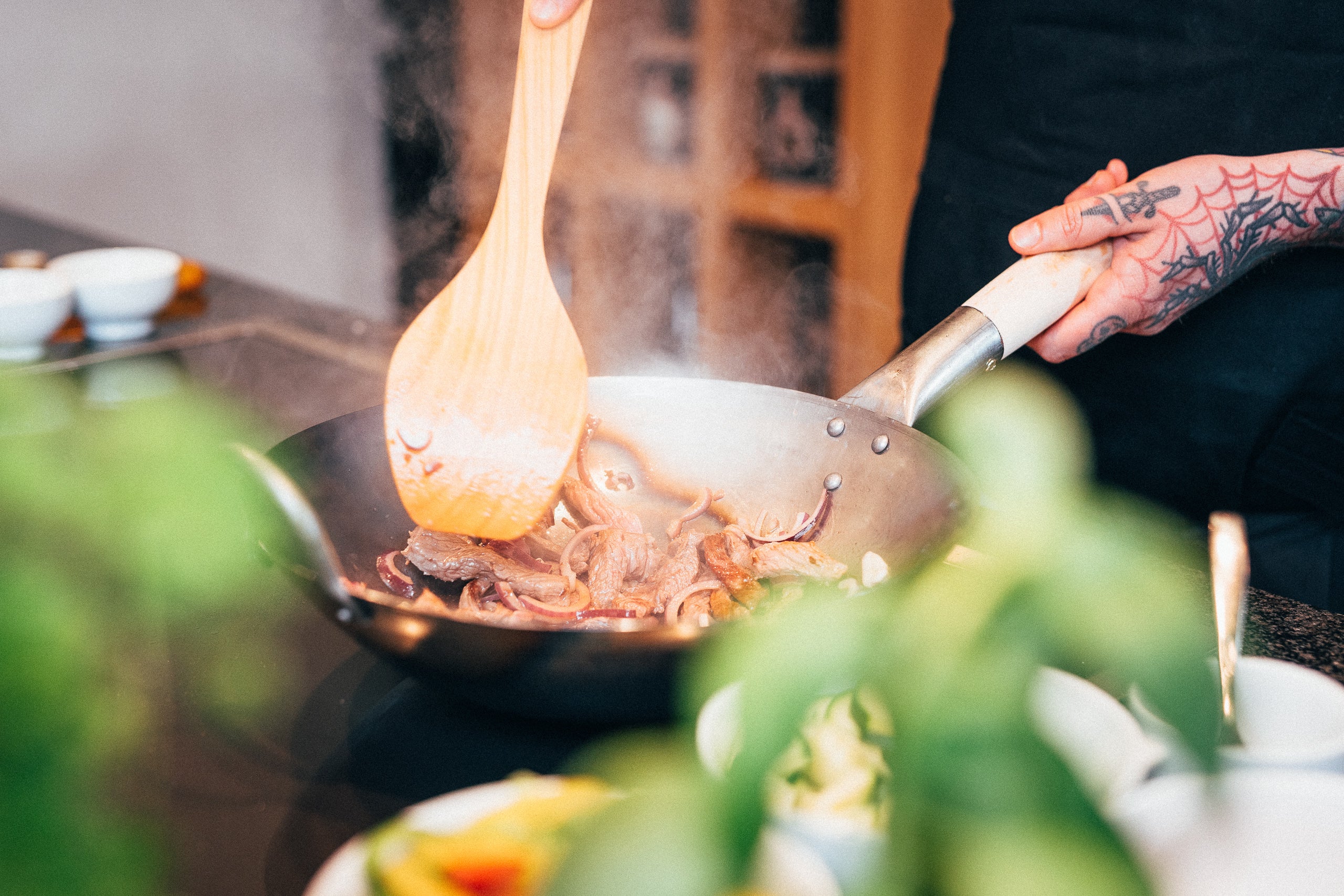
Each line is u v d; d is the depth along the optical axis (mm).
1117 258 878
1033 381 1154
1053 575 325
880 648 318
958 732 255
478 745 573
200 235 2873
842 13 2320
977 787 240
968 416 804
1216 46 1057
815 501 748
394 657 540
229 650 658
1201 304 1067
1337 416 1040
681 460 799
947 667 279
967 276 1261
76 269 1330
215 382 1134
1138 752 426
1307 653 614
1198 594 683
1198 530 1084
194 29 2689
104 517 807
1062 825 232
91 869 471
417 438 708
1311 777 406
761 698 337
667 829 266
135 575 729
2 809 498
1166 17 1077
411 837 361
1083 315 873
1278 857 380
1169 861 370
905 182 2314
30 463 903
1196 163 891
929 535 626
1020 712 261
